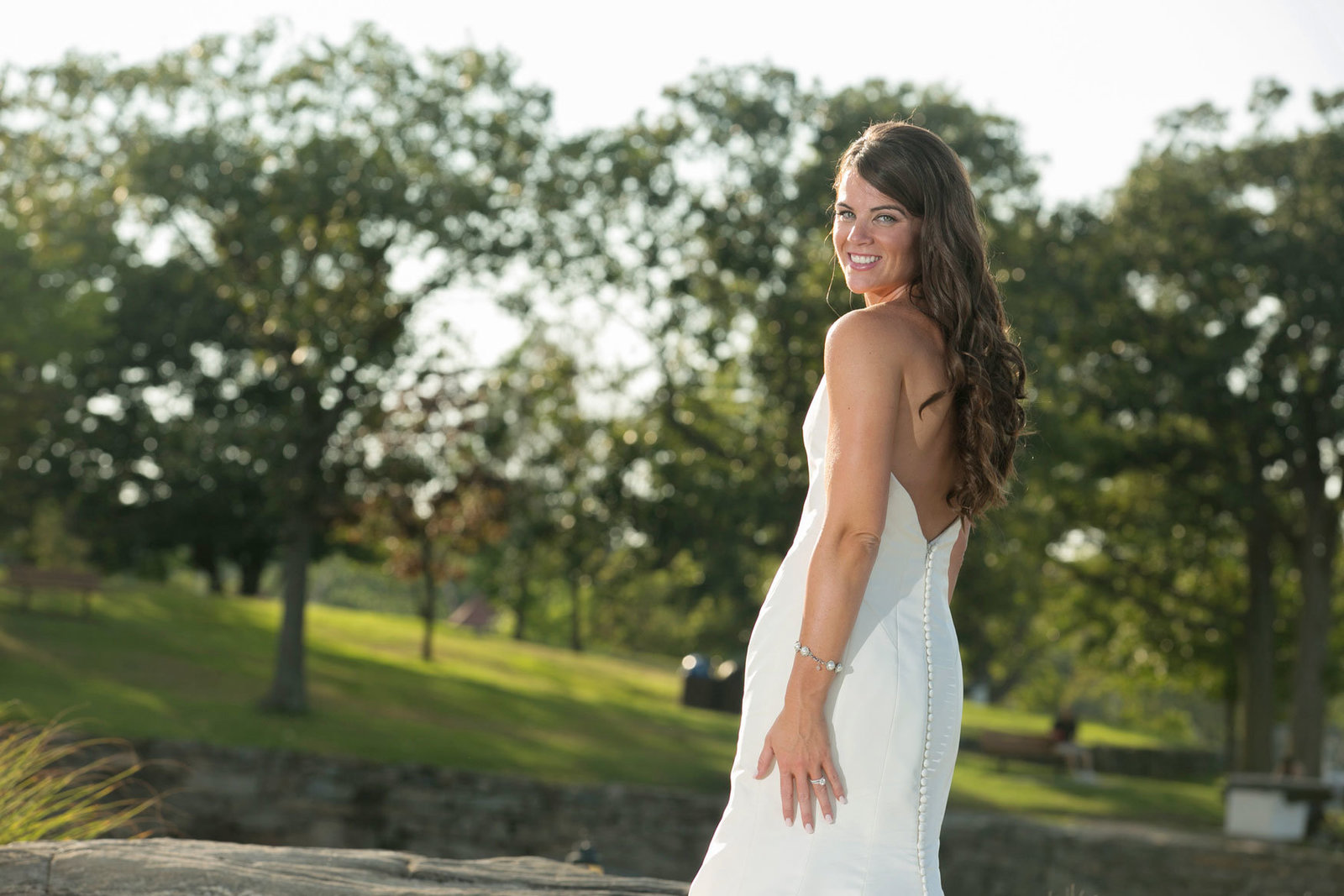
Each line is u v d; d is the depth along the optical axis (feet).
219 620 116.98
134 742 57.82
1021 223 94.48
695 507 84.07
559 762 72.90
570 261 84.58
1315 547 102.22
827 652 6.75
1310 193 94.53
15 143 81.10
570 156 83.41
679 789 70.18
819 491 7.25
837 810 6.93
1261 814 73.41
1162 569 119.96
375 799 60.85
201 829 56.44
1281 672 123.03
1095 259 95.91
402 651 124.67
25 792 14.62
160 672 81.66
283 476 81.82
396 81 81.71
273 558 158.20
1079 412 97.96
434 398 83.92
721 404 91.35
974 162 82.12
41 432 120.78
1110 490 117.60
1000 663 184.55
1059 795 88.07
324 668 97.91
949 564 7.66
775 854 6.99
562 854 61.26
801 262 82.53
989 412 7.13
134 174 77.61
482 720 85.10
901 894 6.92
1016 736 105.60
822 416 7.33
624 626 239.09
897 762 6.97
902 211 7.23
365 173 77.51
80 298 88.63
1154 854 63.10
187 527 136.05
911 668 7.04
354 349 77.92
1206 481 109.09
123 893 10.50
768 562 92.32
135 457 131.23
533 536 91.15
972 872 60.13
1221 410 97.19
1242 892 61.26
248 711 72.84
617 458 86.69
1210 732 241.76
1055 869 62.90
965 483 7.18
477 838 61.11
